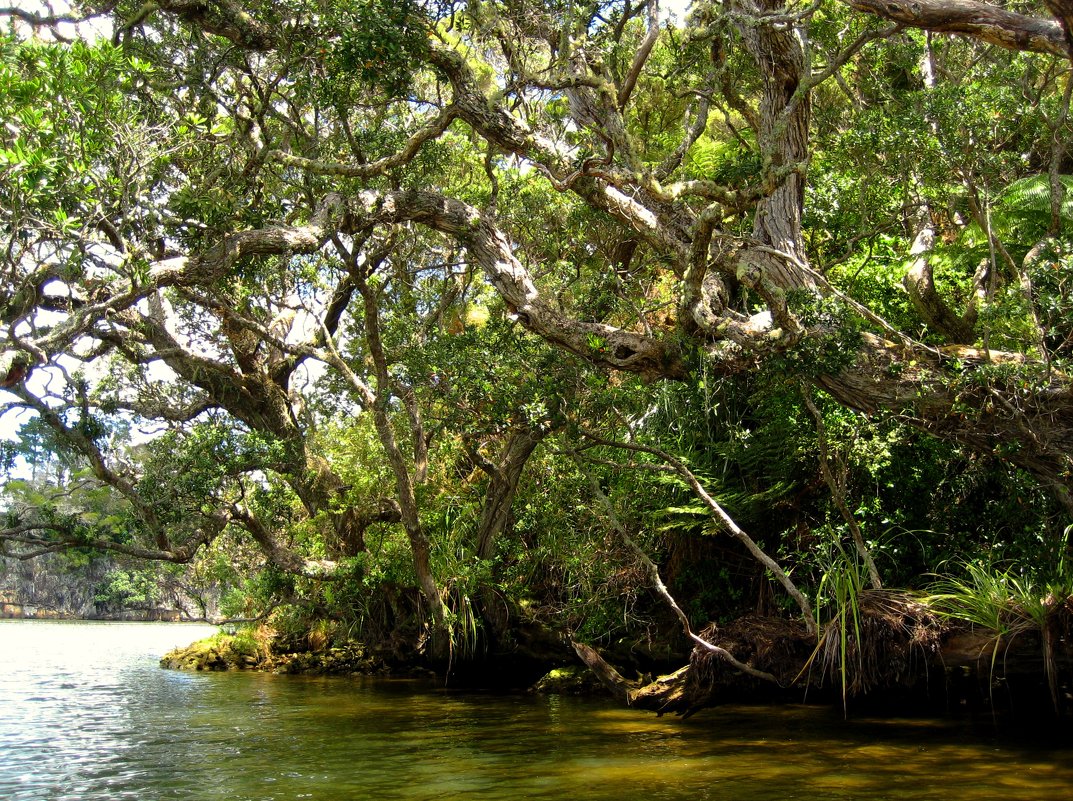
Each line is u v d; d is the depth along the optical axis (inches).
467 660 561.9
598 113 472.7
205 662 722.2
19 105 303.1
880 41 488.4
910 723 367.9
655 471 447.2
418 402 553.6
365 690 552.7
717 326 377.1
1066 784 256.8
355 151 446.9
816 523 426.0
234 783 278.2
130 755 331.3
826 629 345.7
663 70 566.9
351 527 610.9
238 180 462.0
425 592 534.0
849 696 390.3
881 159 423.5
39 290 332.8
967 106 379.9
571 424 389.7
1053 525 368.8
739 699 392.5
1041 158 473.1
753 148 602.9
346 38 359.3
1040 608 316.5
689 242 425.4
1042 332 331.0
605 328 394.9
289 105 502.3
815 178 469.1
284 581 618.2
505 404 391.9
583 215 533.3
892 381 354.3
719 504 436.1
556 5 423.5
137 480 582.6
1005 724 361.4
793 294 358.3
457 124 622.2
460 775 285.9
